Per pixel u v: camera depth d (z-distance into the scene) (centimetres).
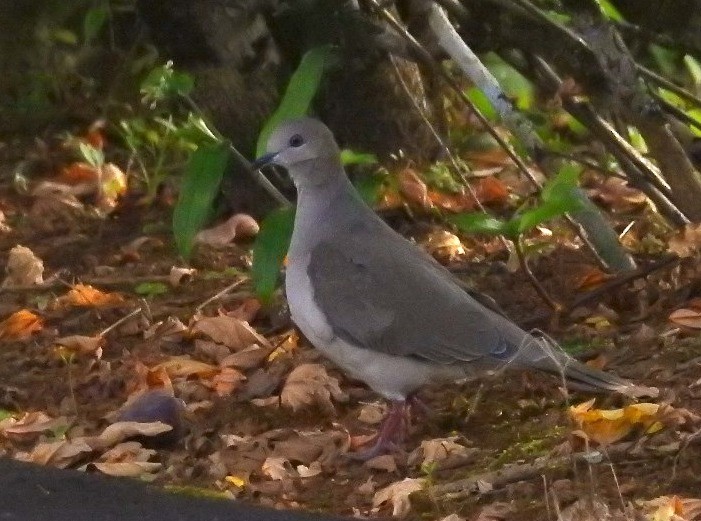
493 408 1042
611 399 1015
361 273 1002
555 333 1145
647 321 1150
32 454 1002
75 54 1811
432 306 984
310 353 1156
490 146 1567
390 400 1033
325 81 1424
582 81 1144
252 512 882
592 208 1191
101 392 1123
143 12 1352
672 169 1217
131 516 883
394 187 1413
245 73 1361
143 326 1238
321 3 1238
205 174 1141
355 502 921
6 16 1805
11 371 1172
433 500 894
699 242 1195
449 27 1203
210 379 1129
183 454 1011
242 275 1341
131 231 1485
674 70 1514
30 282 1358
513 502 880
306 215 1045
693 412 966
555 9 1209
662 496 855
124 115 1720
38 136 1755
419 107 1460
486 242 1384
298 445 994
